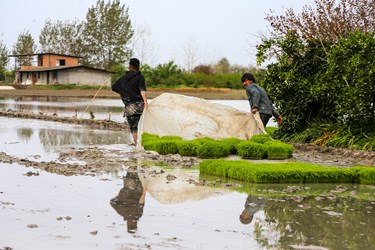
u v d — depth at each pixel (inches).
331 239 231.9
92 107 1465.3
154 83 3321.9
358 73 548.4
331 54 588.7
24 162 427.5
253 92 553.6
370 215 277.3
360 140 553.0
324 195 328.2
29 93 2437.3
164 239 227.6
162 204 293.4
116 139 631.2
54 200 296.8
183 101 588.1
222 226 250.8
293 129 649.6
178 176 382.3
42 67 3304.6
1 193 312.0
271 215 273.7
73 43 4370.1
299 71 643.5
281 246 220.7
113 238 227.1
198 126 572.1
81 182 350.3
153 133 555.5
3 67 4554.6
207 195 319.3
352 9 673.6
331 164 452.1
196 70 3912.4
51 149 522.6
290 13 674.8
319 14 665.6
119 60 4136.3
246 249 216.2
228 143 498.9
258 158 480.7
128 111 550.0
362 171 374.9
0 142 578.2
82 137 648.4
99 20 4165.8
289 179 366.0
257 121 561.0
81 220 255.9
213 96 2440.9
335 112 609.6
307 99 624.7
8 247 211.6
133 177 372.8
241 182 364.5
